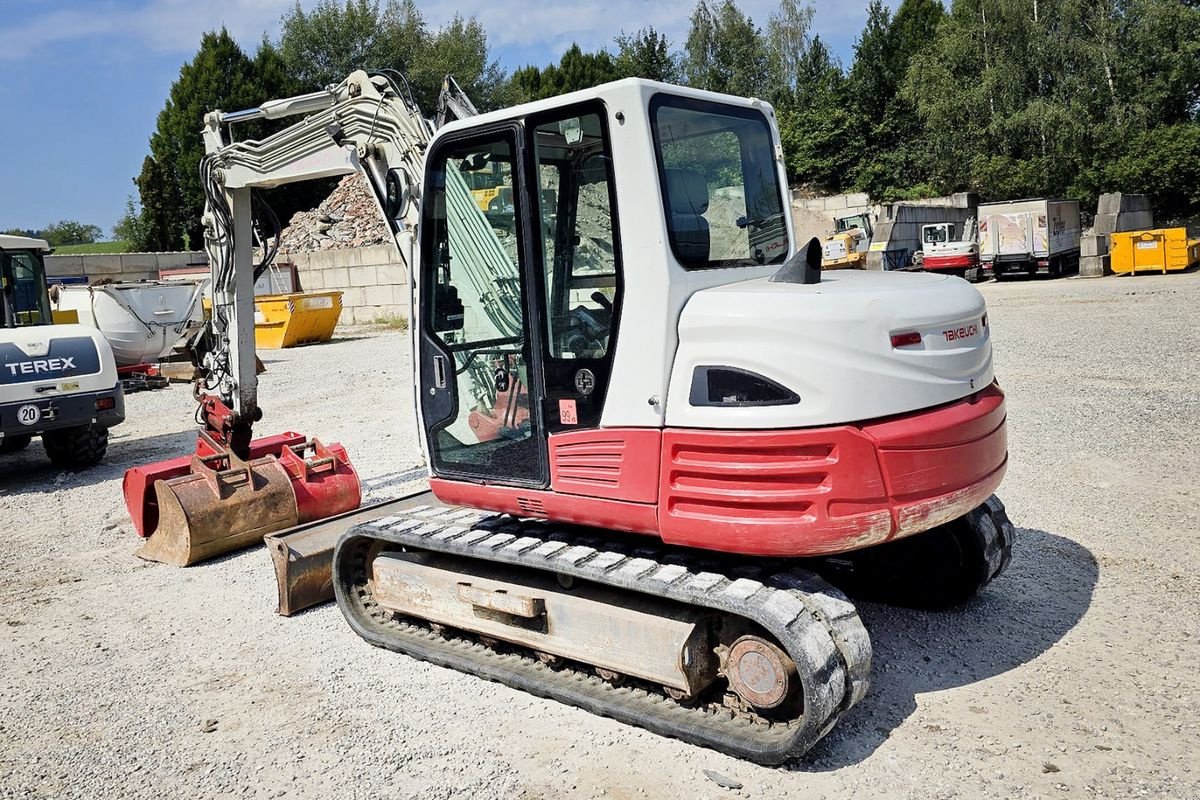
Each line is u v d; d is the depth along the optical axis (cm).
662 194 366
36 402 887
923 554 494
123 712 431
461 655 459
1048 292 2250
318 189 4475
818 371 344
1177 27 3459
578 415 396
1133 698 389
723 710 382
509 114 402
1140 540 566
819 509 345
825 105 4203
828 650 339
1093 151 3416
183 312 1681
